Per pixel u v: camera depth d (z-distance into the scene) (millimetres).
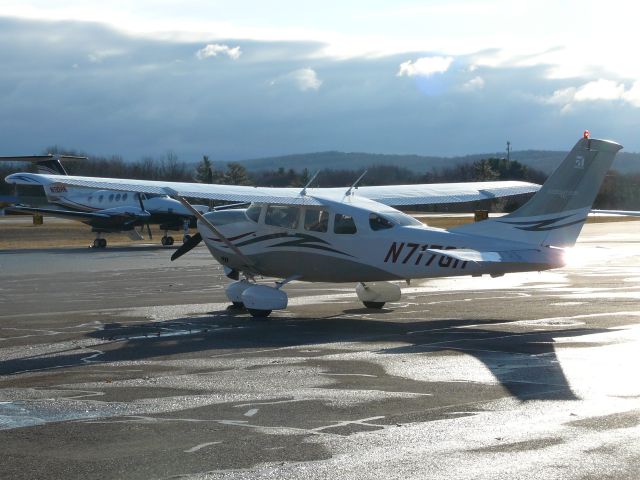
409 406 8398
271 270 16406
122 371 10500
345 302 17953
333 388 9297
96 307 17391
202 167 96875
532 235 14570
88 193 42375
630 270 25391
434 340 12656
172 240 41906
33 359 11438
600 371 10023
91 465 6586
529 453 6719
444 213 91125
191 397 8945
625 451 6750
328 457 6699
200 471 6406
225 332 13812
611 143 14305
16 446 7137
